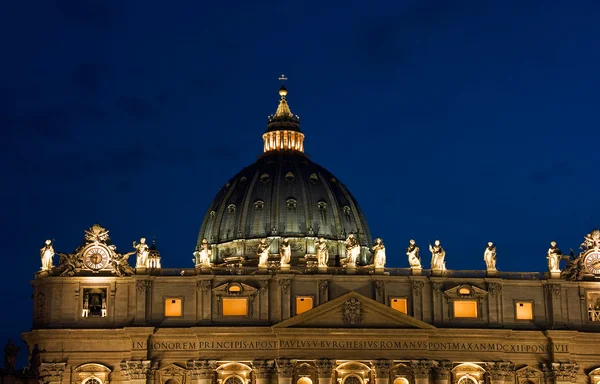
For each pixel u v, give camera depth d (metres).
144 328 144.75
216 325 146.25
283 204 199.00
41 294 147.88
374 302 146.62
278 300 147.75
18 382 126.12
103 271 148.38
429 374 146.88
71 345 145.88
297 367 145.75
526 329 150.12
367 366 146.25
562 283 152.00
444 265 152.75
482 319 150.12
